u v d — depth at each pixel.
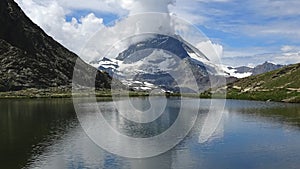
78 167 57.88
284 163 61.12
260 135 85.69
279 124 104.88
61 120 110.62
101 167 57.56
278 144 75.06
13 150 69.56
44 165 59.38
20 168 58.00
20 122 107.62
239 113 135.50
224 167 58.25
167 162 60.12
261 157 64.75
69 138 80.06
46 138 80.88
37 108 150.88
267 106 172.00
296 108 159.50
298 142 77.12
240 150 69.44
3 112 135.25
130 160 60.91
